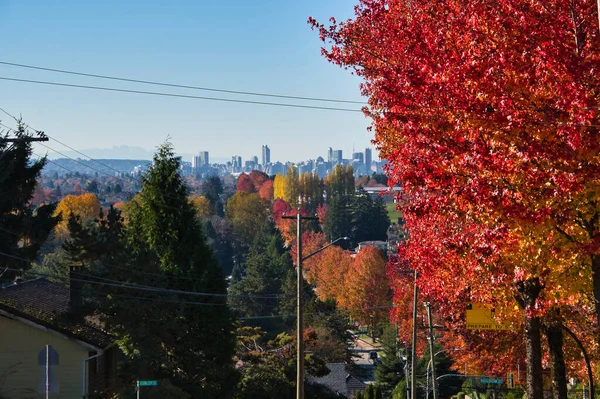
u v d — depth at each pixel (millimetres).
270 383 66250
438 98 22750
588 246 21938
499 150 21438
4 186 59688
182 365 56375
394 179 26469
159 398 46156
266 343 77625
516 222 21797
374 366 125125
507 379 55938
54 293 53094
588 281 24047
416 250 29547
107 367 49438
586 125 20188
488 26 22203
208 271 59375
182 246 59719
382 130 28641
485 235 23422
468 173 22719
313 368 72062
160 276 51469
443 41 23969
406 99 24016
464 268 27672
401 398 86500
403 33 25359
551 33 21391
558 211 21438
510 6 21953
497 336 41656
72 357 42781
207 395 55969
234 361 61156
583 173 20656
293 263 188875
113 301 47344
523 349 41875
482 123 21641
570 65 20734
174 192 60781
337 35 28938
